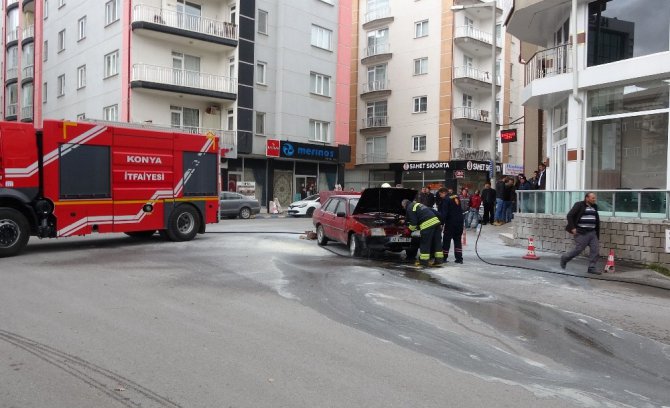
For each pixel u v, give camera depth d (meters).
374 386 4.55
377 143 40.84
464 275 10.22
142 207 13.67
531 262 11.87
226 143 29.88
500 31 39.78
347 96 36.81
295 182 34.66
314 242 15.26
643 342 6.18
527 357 5.57
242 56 30.48
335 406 4.10
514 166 24.77
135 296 7.84
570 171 14.95
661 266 10.80
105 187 12.93
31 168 11.77
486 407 4.18
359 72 41.75
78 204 12.45
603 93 14.25
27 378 4.55
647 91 13.25
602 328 6.71
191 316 6.75
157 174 13.99
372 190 12.84
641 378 5.05
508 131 21.27
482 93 39.72
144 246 13.59
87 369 4.79
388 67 40.06
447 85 37.06
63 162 12.20
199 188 14.94
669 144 12.59
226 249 13.27
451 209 11.80
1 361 4.96
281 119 32.59
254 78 31.28
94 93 30.06
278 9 32.62
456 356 5.50
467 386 4.64
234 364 5.00
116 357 5.11
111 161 13.03
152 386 4.42
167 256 11.93
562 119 16.47
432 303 7.86
